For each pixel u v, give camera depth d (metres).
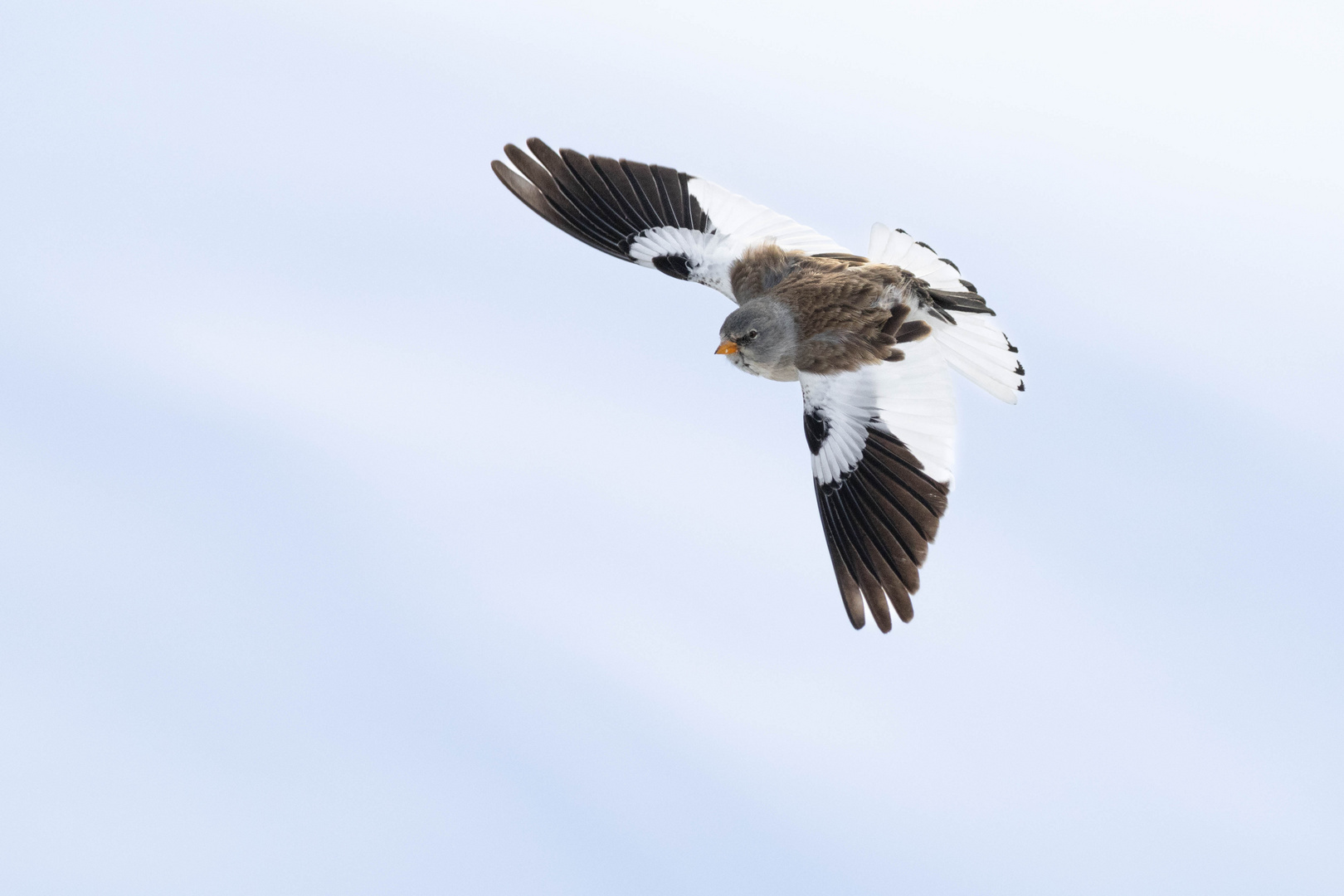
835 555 12.30
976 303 13.02
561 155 14.62
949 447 12.30
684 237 14.19
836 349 12.80
